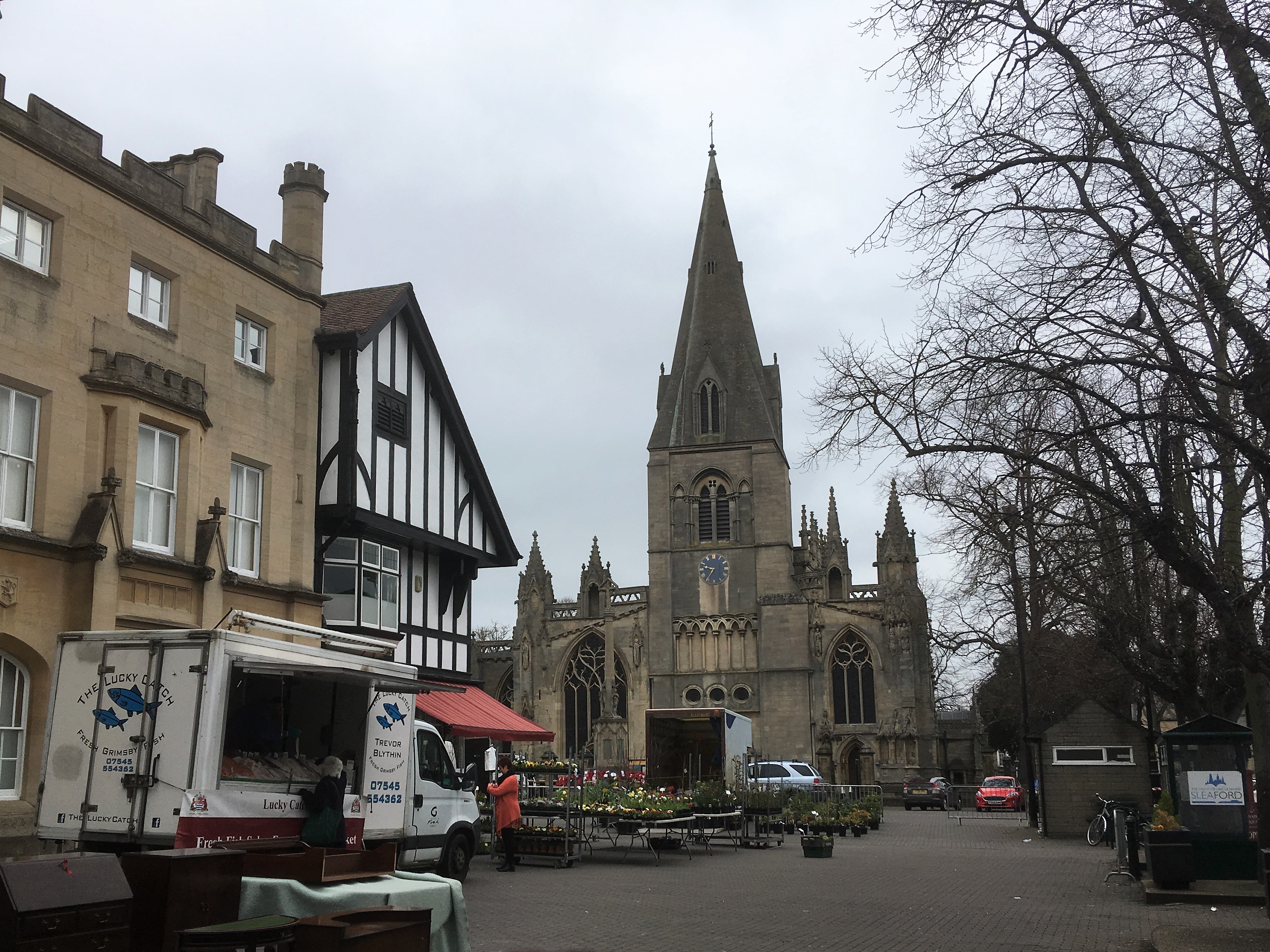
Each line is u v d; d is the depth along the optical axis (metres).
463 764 35.41
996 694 61.25
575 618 76.25
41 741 17.75
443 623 30.62
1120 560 19.91
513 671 80.38
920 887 20.22
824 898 18.44
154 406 20.09
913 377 13.16
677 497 76.56
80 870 7.58
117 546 18.84
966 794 63.53
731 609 74.00
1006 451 13.02
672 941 13.81
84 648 13.09
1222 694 25.17
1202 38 11.41
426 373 29.41
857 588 71.62
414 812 18.45
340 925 8.22
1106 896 18.86
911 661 69.19
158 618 19.70
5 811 17.02
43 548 17.94
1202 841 19.73
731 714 35.31
